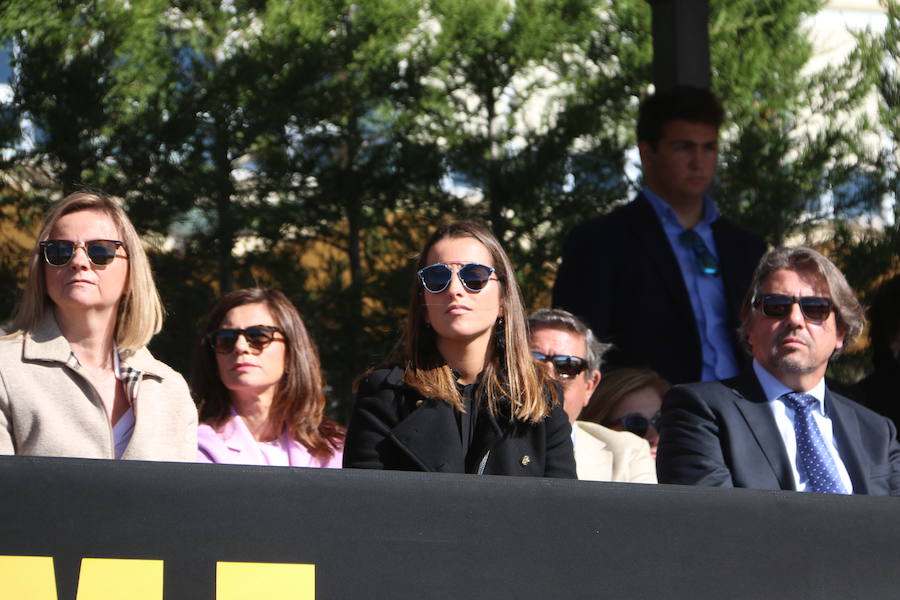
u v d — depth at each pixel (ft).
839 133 85.10
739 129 85.30
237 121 79.82
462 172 84.48
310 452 43.75
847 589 26.71
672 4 62.28
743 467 37.55
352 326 78.84
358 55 81.56
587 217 83.92
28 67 75.66
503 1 84.12
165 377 35.35
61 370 33.40
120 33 77.36
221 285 78.95
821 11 92.58
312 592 24.57
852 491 38.19
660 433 39.34
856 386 49.47
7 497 23.85
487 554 25.38
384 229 82.79
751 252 53.52
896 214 84.94
